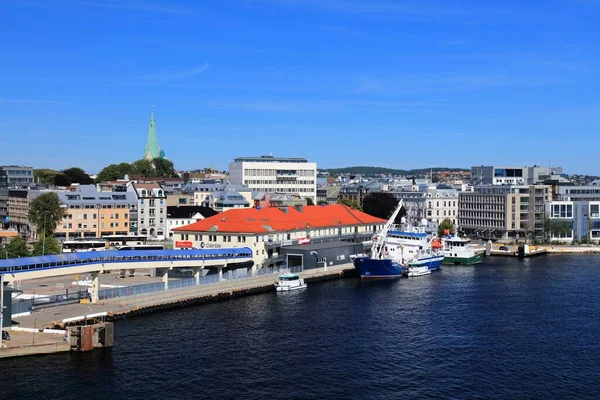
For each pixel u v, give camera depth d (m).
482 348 109.19
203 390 88.50
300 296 153.50
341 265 198.50
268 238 185.00
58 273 123.88
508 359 103.31
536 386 91.62
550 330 121.25
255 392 88.19
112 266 132.75
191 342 109.81
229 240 182.00
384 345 110.31
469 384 92.12
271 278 167.38
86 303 128.38
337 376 94.75
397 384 91.81
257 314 132.00
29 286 150.75
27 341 101.00
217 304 141.62
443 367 99.25
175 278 166.12
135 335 112.81
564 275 193.00
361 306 141.88
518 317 131.75
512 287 169.50
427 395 87.94
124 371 94.56
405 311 136.88
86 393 86.50
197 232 186.00
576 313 135.62
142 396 86.00
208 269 170.62
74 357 99.88
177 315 129.25
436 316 132.25
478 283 176.75
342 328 121.38
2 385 88.12
